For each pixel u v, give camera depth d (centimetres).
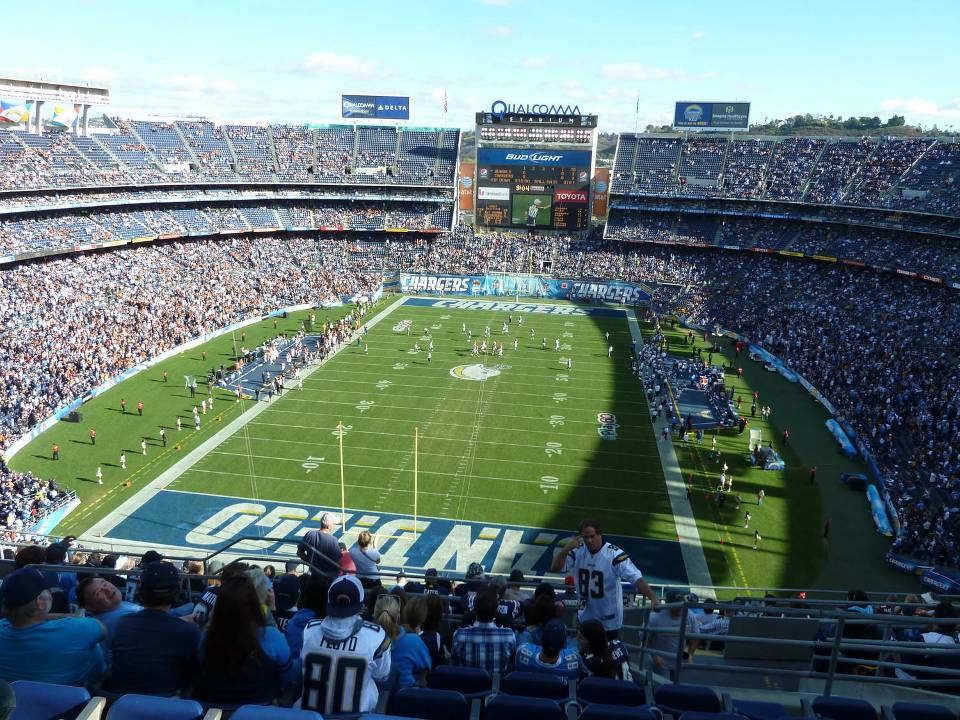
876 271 7412
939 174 7819
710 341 7100
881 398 4912
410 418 5022
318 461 4316
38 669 604
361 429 4809
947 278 6444
